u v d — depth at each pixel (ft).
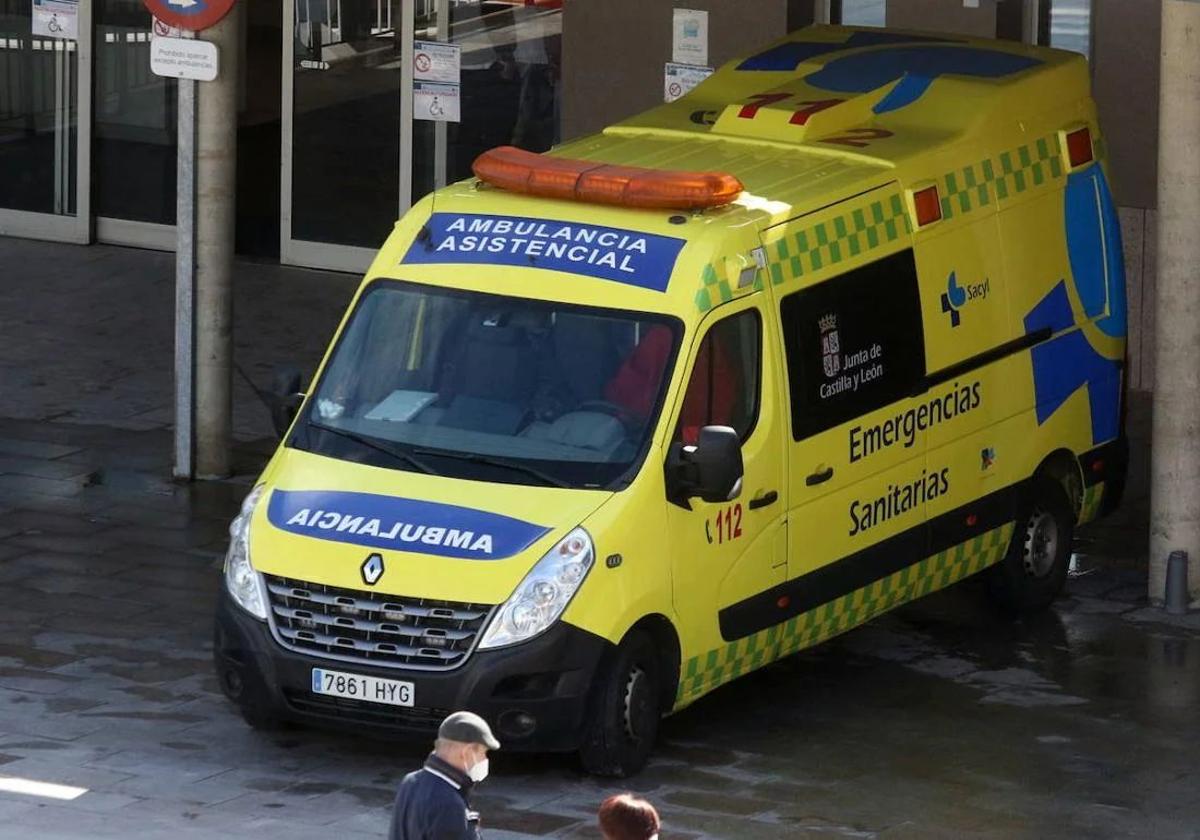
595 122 184.03
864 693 114.11
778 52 131.85
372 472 101.40
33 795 94.02
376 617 96.37
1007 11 170.71
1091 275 128.06
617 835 61.52
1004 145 122.11
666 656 100.99
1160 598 129.08
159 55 140.97
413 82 193.88
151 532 135.85
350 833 90.53
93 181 207.82
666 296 102.53
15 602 122.62
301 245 201.36
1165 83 125.18
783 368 106.22
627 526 97.96
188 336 144.77
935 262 116.26
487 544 96.68
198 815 92.17
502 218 107.34
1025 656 120.37
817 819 95.04
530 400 102.58
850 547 111.04
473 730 70.95
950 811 96.78
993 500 121.39
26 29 207.10
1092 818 96.27
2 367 169.89
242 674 99.14
